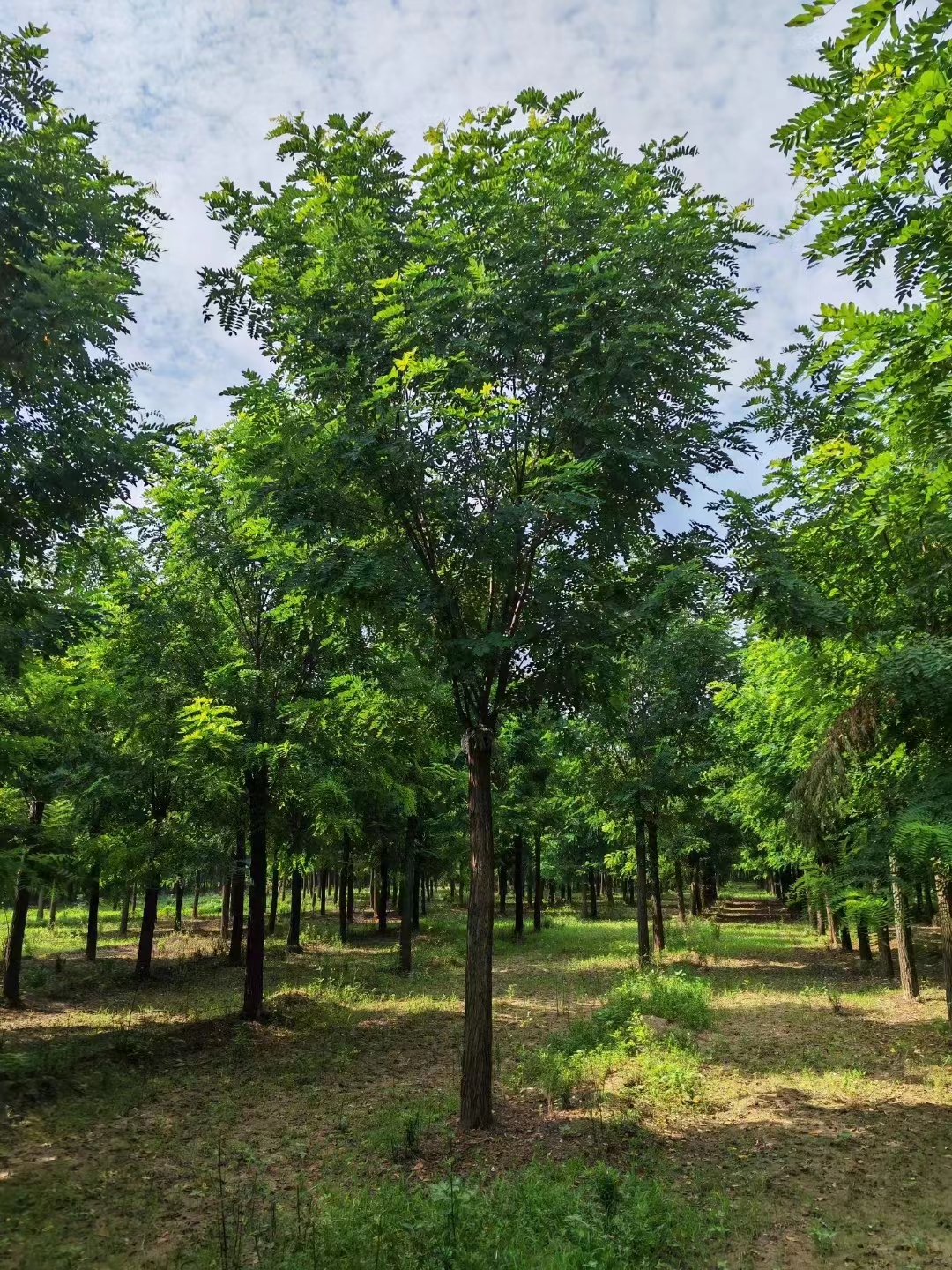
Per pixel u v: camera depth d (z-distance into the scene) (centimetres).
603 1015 1177
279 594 1202
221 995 1600
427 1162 698
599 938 2655
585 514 746
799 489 898
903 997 1399
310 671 1316
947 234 375
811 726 1107
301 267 818
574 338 778
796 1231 555
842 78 315
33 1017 1379
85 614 996
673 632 1730
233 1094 926
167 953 2295
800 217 380
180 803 1507
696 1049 1043
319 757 1229
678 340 770
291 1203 625
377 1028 1275
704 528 795
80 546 970
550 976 1805
